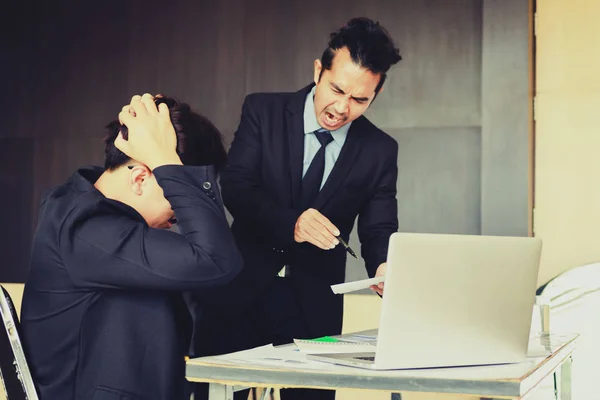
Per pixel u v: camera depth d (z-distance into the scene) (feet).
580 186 9.44
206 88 10.26
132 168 4.70
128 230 4.41
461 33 9.53
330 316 8.07
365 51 7.84
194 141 4.83
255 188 8.10
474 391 3.85
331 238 7.37
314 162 8.23
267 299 7.88
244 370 4.17
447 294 4.28
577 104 9.46
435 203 9.51
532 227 9.55
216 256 4.44
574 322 8.98
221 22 10.26
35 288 4.55
